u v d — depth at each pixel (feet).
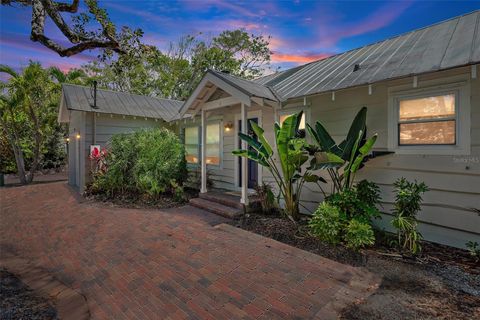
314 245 13.73
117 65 17.22
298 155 16.10
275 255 12.85
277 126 17.26
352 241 12.67
